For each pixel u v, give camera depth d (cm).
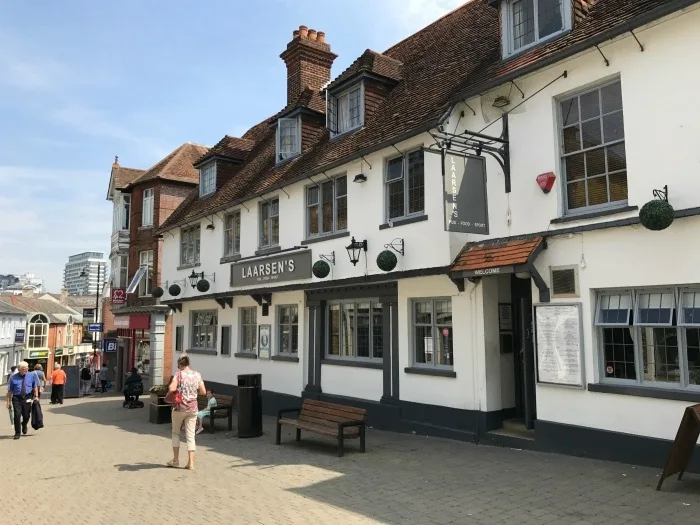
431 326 1084
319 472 789
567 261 828
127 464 919
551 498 615
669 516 539
